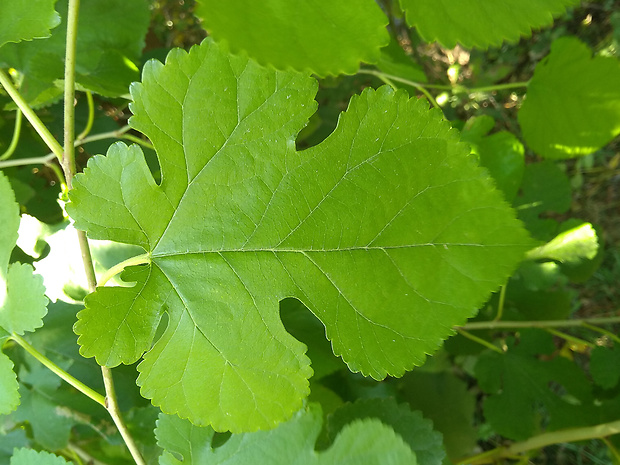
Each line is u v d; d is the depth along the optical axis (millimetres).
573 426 209
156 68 92
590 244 171
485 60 341
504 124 337
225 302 107
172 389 110
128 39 167
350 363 104
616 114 147
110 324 103
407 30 297
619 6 321
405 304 102
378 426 126
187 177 100
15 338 127
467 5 69
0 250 129
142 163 100
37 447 167
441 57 337
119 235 104
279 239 103
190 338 108
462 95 308
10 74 154
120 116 236
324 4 58
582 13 329
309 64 56
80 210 101
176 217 103
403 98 96
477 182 97
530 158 333
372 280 102
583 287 323
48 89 159
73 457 173
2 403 131
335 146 98
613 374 204
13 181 186
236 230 104
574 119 151
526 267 217
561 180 223
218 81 94
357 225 101
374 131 97
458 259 99
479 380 218
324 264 103
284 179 100
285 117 97
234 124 97
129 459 172
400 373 103
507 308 225
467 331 221
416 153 98
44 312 126
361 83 272
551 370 214
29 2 114
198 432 130
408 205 100
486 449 308
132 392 170
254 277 105
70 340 167
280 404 112
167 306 107
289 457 127
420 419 154
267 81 95
